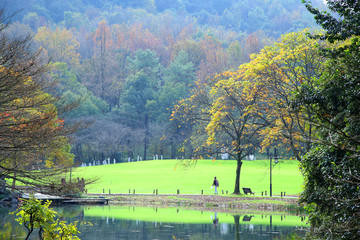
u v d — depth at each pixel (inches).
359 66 752.3
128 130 5201.8
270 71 1469.0
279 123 1482.5
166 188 2743.6
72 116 4847.4
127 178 3265.3
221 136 3425.2
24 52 750.5
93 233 1300.4
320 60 1429.6
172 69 5940.0
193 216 1702.8
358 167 696.4
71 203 2132.1
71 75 5816.9
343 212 702.5
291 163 3786.9
